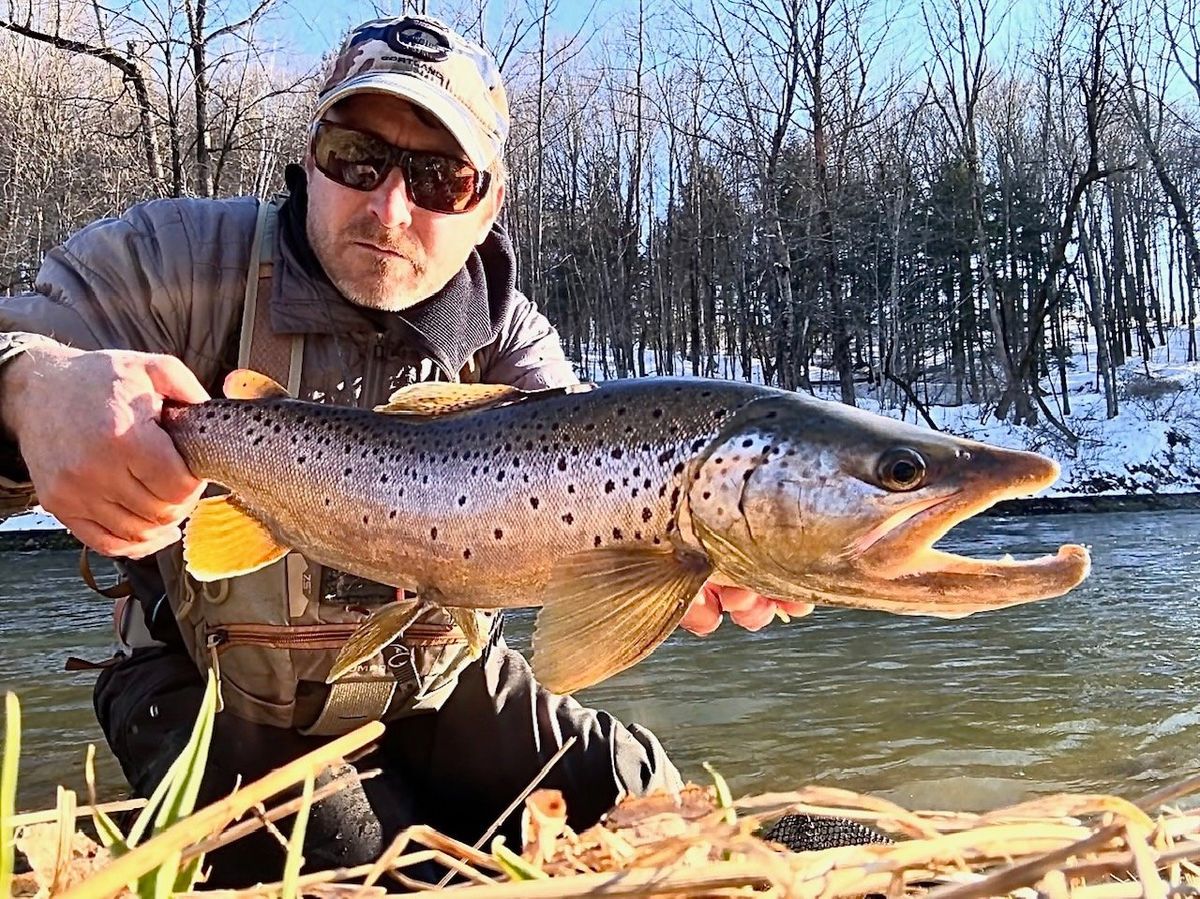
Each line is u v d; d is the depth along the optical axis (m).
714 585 0.65
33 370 0.54
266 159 5.01
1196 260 9.69
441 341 0.77
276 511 0.61
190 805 0.29
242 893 0.30
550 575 0.56
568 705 0.83
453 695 0.80
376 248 0.73
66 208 5.96
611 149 9.36
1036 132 9.17
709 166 8.24
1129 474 5.43
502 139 0.82
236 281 0.75
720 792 0.38
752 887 0.31
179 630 0.78
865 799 0.34
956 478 0.50
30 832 0.32
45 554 3.28
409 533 0.58
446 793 0.81
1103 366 7.09
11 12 4.01
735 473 0.53
